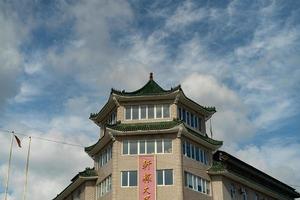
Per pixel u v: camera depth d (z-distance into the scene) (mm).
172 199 45125
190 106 52375
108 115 54562
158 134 48031
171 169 46500
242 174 56656
